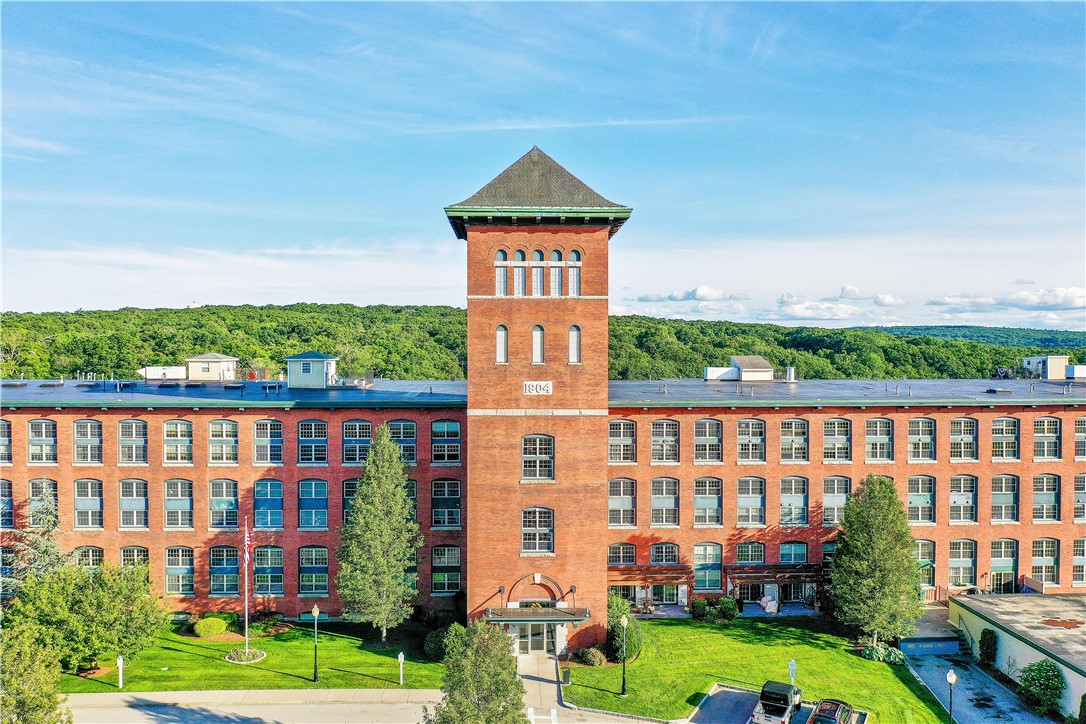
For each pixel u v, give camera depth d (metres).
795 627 48.59
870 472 52.75
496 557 43.53
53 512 46.94
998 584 53.44
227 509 49.59
